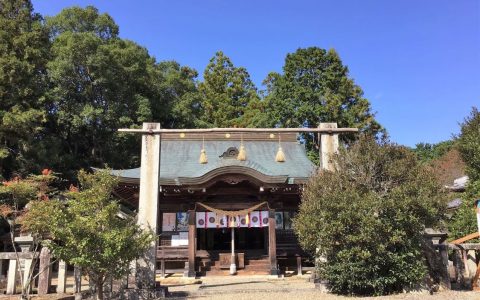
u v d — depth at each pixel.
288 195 20.38
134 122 32.25
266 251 20.77
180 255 19.59
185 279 17.66
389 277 10.15
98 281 9.34
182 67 50.12
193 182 18.19
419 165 10.65
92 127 30.36
